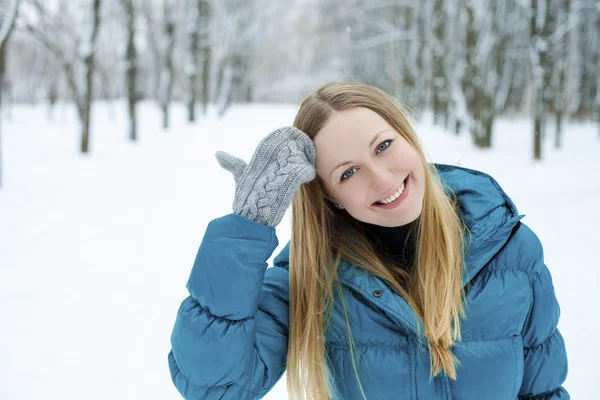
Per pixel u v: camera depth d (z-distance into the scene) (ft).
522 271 4.31
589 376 9.24
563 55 54.34
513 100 86.74
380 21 87.86
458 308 4.08
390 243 4.74
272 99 153.07
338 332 4.24
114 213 23.00
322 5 126.21
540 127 37.86
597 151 44.27
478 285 4.21
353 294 4.24
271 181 3.92
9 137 50.70
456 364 4.06
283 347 4.31
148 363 10.29
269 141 4.00
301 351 4.11
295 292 4.26
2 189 27.43
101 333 11.60
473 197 4.38
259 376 4.00
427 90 74.28
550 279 4.42
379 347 4.14
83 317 12.41
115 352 10.74
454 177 4.67
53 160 38.14
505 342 4.17
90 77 41.42
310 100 4.13
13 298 13.50
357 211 3.93
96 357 10.53
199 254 3.92
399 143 3.86
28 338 11.32
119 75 88.53
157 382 9.61
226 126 63.00
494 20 53.26
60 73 70.38
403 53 74.59
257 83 151.74
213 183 30.07
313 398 4.12
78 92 41.34
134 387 9.45
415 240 4.48
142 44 82.99
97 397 9.15
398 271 4.46
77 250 17.66
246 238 3.90
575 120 82.48
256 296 3.92
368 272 4.21
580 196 24.06
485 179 4.55
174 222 21.49
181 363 3.88
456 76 55.31
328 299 4.24
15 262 16.35
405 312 4.05
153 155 41.60
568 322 11.41
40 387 9.43
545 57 41.55
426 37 66.95
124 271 15.64
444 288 4.02
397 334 4.11
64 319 12.28
